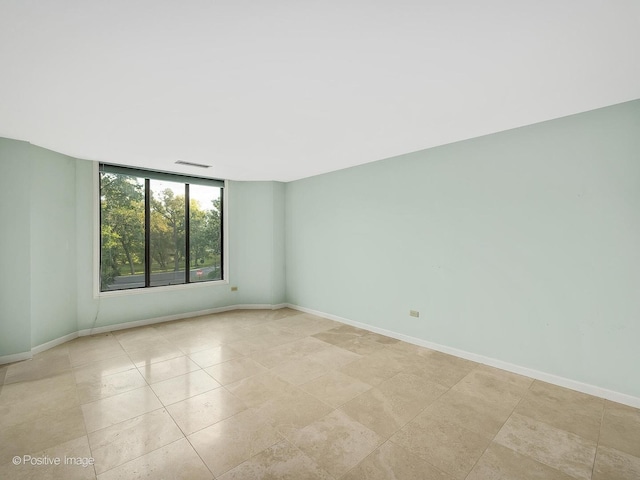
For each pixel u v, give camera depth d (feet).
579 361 9.11
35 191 12.23
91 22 5.12
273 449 6.57
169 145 11.96
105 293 14.76
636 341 8.25
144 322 15.89
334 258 16.70
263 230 19.36
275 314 18.10
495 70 6.71
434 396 8.81
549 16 5.03
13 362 11.12
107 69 6.57
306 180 18.31
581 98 8.07
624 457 6.38
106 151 12.84
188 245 17.97
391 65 6.51
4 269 11.03
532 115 9.15
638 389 8.22
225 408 8.16
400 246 13.57
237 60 6.29
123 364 10.98
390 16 5.04
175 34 5.45
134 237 16.31
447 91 7.66
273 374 10.21
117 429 7.24
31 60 6.21
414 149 12.65
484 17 5.07
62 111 8.71
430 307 12.56
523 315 10.13
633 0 4.66
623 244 8.42
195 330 15.01
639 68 6.60
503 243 10.54
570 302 9.26
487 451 6.56
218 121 9.52
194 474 5.84
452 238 11.84
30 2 4.66
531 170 9.91
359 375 10.15
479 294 11.13
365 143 11.80
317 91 7.63
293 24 5.21
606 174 8.64
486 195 10.92
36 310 12.19
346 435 7.06
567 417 7.79
